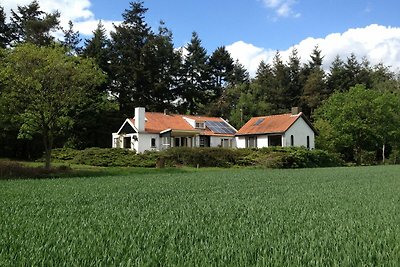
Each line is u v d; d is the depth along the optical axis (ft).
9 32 188.44
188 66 260.62
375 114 175.01
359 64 271.90
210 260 13.25
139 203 32.81
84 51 201.05
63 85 84.33
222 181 63.26
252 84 262.26
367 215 25.46
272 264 12.92
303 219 23.59
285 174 86.17
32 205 31.40
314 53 289.53
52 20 196.03
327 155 152.25
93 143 173.78
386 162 186.09
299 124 167.12
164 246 15.64
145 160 131.23
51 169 83.15
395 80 262.06
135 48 214.28
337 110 182.50
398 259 13.67
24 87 79.92
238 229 19.83
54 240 16.52
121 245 15.53
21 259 13.15
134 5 220.23
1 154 148.77
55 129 96.32
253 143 172.35
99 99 102.01
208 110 237.66
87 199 35.94
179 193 42.83
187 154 132.46
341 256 14.11
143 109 153.48
